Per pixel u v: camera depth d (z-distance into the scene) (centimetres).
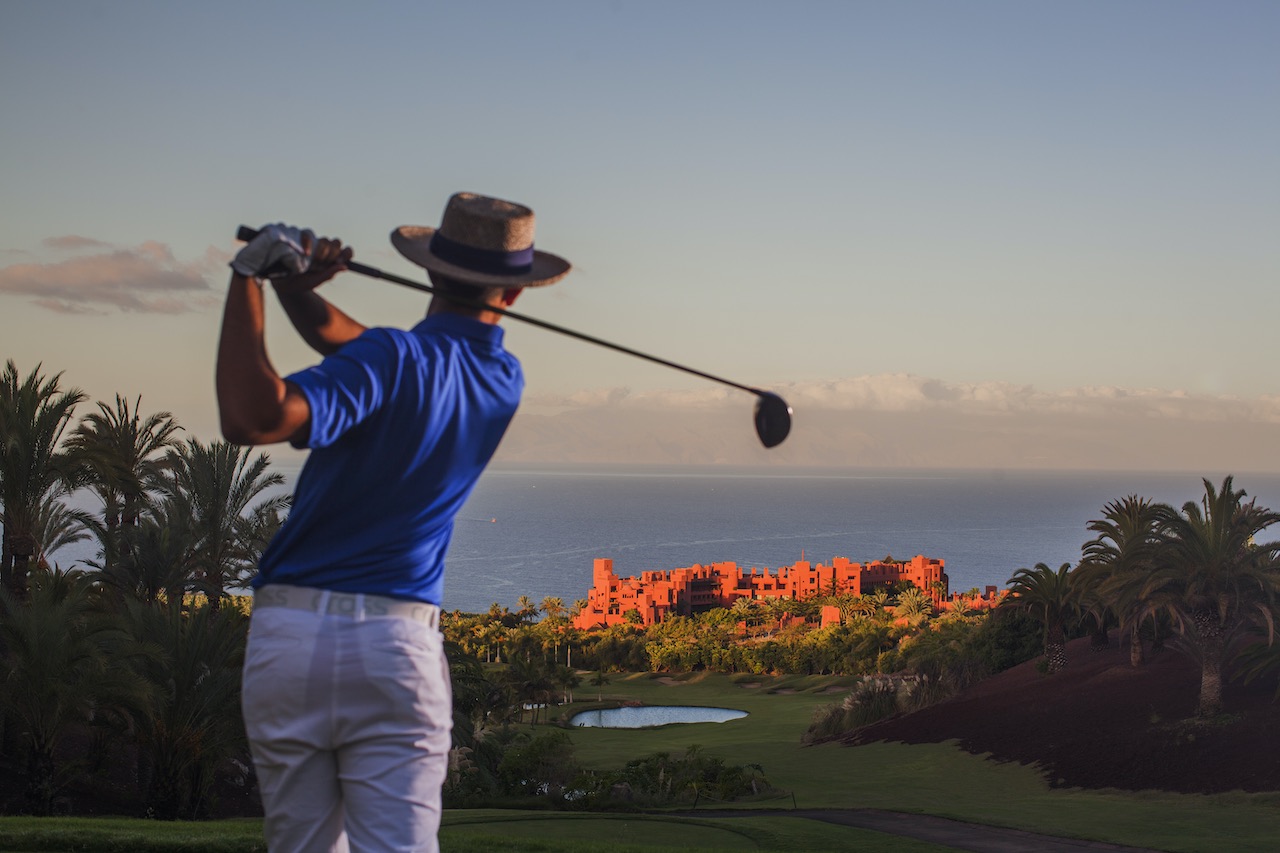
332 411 235
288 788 256
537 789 4297
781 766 5066
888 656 10431
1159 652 5344
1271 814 3153
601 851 1578
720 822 2738
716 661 12519
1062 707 4872
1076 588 5309
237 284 228
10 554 2927
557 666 10969
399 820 254
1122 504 5350
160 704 2684
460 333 271
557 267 287
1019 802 3688
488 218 270
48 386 2938
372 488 251
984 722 5059
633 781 4153
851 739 5656
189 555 3528
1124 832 2964
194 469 3534
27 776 2703
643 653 13600
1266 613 3838
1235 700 4181
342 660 249
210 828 1553
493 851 1536
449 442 257
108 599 3412
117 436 3572
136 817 2792
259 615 259
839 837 2645
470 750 4469
